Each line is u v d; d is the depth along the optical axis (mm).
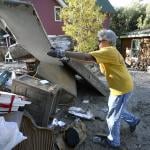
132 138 4262
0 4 5574
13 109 2949
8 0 5816
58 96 4434
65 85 5426
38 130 3029
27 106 3756
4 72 4945
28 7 6520
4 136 2389
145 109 5902
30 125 2971
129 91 3609
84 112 5168
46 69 5270
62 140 3572
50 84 4125
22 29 5773
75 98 6172
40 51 5781
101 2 21734
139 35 17000
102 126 4676
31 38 5871
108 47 3424
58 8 19656
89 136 4219
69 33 14945
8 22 5422
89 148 3824
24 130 2938
